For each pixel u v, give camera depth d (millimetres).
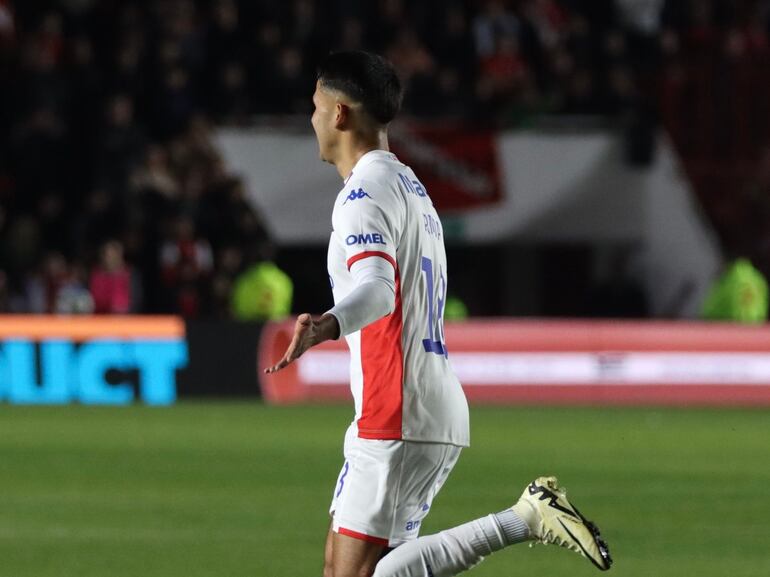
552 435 50438
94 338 63031
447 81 75750
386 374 16125
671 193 77812
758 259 81250
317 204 74562
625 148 76938
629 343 66438
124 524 30109
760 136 83500
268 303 67625
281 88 74000
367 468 16219
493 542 16797
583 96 77125
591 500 34312
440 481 16672
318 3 76625
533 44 79000
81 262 68438
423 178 75562
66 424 52219
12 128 74188
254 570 25047
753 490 36344
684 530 29984
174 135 72438
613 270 81188
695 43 83938
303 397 63750
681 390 66688
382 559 16375
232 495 34469
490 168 75875
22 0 76812
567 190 76812
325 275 80562
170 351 63562
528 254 81688
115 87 72688
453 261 81438
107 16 76500
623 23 84125
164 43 73250
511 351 65812
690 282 78375
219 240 69812
